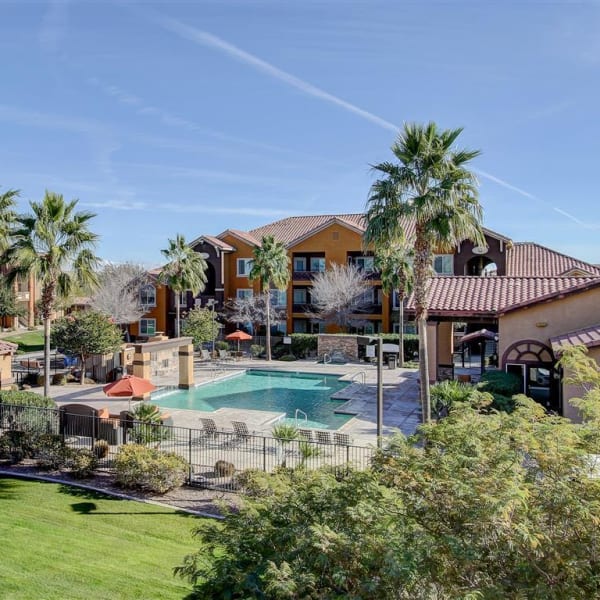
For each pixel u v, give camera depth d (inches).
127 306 1859.0
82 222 970.7
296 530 228.8
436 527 208.7
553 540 198.4
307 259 2011.6
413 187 710.5
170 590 331.3
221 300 2016.5
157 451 596.1
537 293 904.3
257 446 725.3
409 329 1785.2
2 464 649.6
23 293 2271.2
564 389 713.0
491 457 225.5
